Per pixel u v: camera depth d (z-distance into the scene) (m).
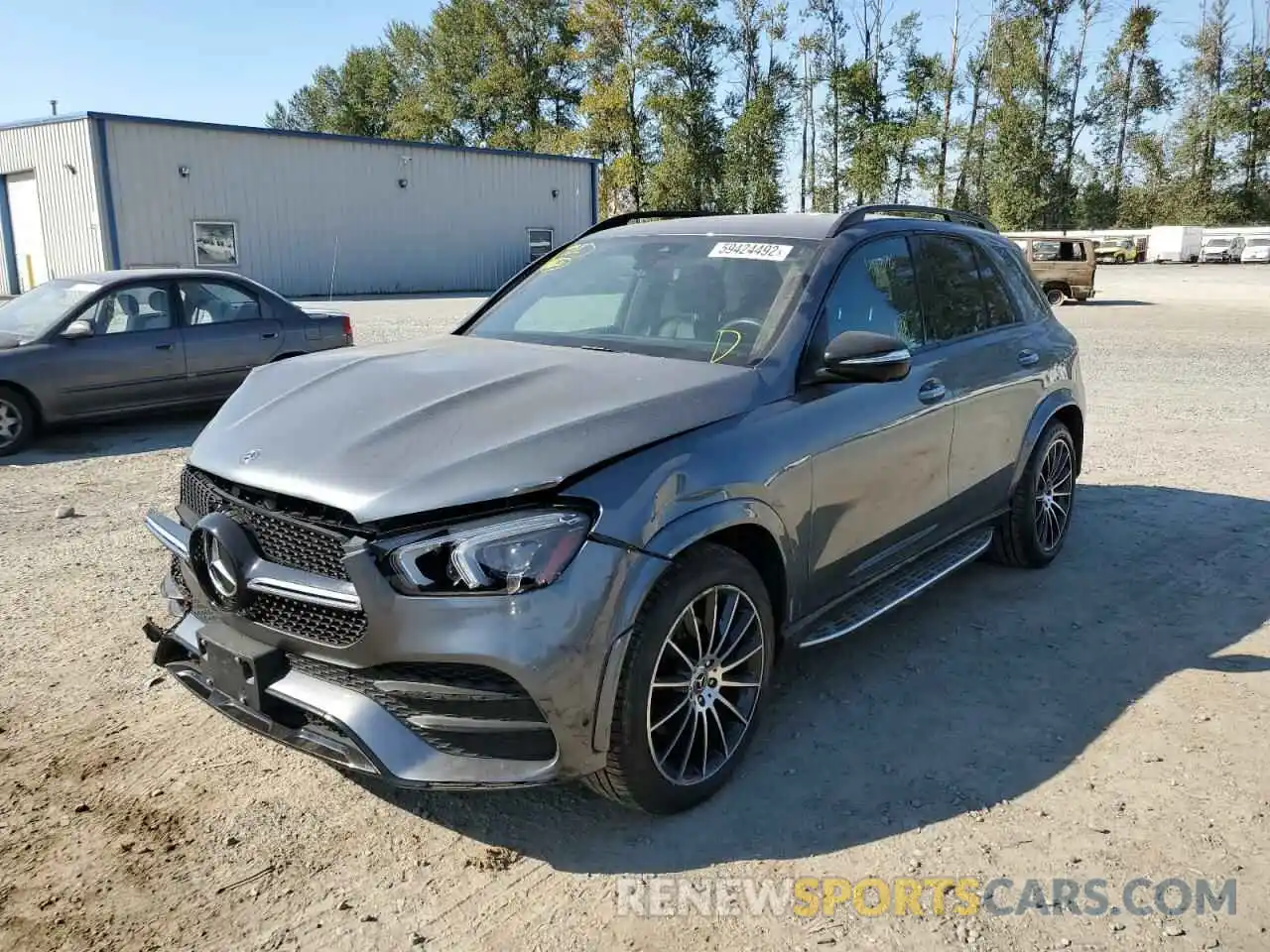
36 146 26.73
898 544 4.11
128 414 8.94
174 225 27.02
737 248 4.09
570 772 2.72
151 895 2.69
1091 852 2.88
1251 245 55.34
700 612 3.03
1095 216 70.00
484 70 74.38
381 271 32.50
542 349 3.77
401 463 2.77
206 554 3.01
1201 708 3.78
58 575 5.19
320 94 88.69
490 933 2.56
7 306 9.32
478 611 2.59
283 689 2.84
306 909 2.64
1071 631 4.55
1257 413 10.10
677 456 2.94
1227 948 2.49
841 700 3.86
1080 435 5.70
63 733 3.55
